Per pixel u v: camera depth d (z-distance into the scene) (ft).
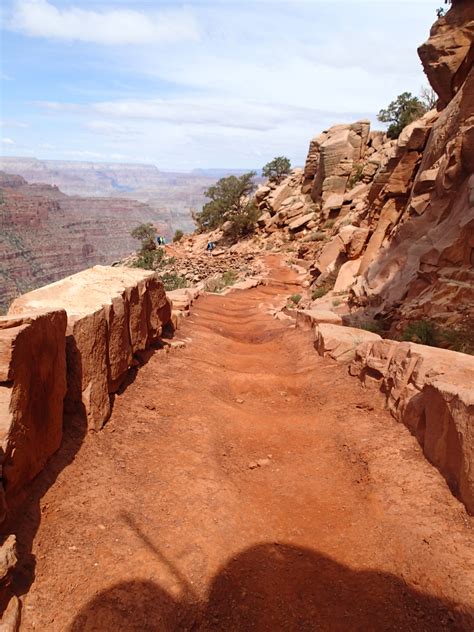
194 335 45.24
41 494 15.37
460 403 17.02
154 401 26.00
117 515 15.71
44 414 16.35
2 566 10.92
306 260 140.87
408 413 22.74
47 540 13.85
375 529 16.61
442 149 55.47
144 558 14.10
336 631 12.90
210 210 224.94
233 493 18.62
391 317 44.37
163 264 172.65
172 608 12.80
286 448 23.35
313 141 191.93
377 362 28.27
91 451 19.08
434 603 13.41
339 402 28.19
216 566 14.58
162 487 18.02
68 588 12.60
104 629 11.73
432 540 15.33
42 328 16.38
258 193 219.61
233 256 170.60
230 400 29.84
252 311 72.69
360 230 76.18
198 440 22.36
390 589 14.11
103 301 23.72
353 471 20.70
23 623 11.28
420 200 55.83
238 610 13.33
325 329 38.01
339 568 15.07
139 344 30.17
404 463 19.90
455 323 34.53
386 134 169.78
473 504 15.88
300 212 181.16
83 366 20.20
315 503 18.62
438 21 61.16
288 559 15.49
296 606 13.66
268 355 42.73
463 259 40.22
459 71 59.72
